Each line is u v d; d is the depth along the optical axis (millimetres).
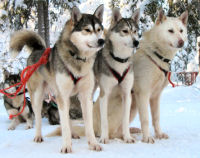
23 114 4605
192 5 9523
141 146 2646
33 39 3656
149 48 3037
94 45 2551
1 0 9062
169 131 3432
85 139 3119
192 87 8844
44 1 9102
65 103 2566
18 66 10203
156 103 3199
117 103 3152
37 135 3023
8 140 3006
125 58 2857
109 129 3174
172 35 2953
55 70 2633
